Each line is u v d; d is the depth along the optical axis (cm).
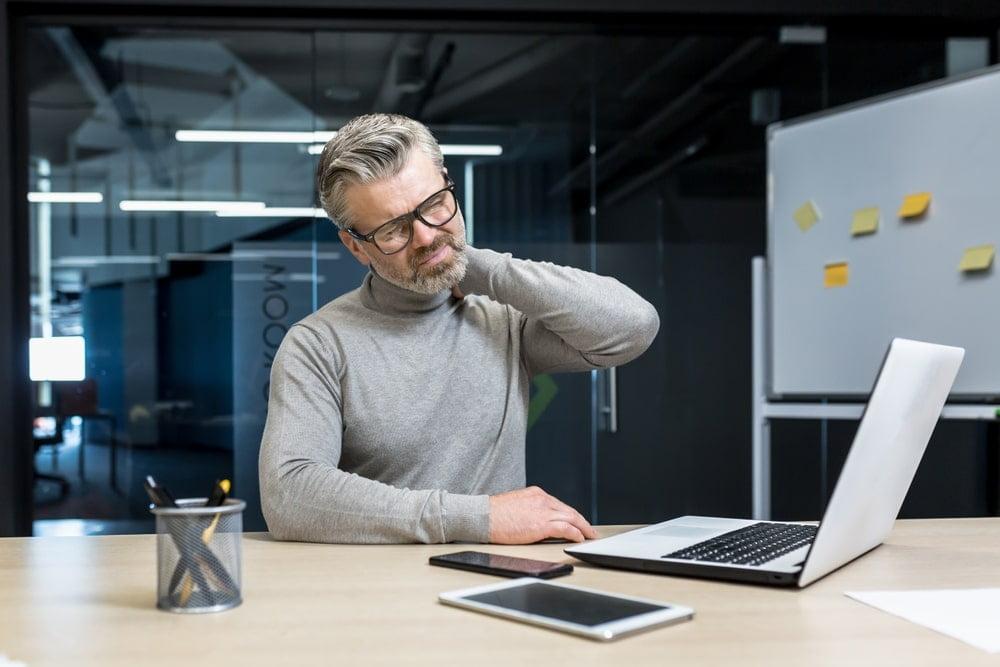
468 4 319
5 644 76
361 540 119
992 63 336
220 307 317
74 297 314
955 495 308
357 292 157
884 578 97
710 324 330
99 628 80
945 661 69
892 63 338
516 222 324
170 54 317
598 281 150
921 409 101
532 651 72
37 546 123
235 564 87
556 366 161
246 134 318
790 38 334
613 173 328
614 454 326
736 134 333
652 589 93
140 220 316
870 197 280
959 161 261
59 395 314
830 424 324
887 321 275
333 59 321
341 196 136
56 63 314
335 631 78
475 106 325
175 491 316
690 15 328
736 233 331
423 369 150
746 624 79
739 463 330
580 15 327
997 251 252
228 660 71
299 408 137
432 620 81
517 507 119
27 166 313
